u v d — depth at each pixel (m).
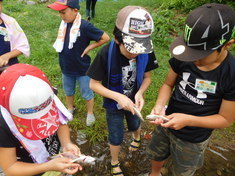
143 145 2.74
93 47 2.51
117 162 2.35
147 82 2.07
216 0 5.95
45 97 1.14
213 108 1.57
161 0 7.90
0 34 2.28
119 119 2.09
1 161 1.27
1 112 1.16
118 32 1.62
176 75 1.77
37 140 1.32
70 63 2.57
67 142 1.56
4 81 1.09
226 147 2.70
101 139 2.79
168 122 1.54
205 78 1.49
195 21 1.27
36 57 4.23
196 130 1.67
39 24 5.65
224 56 1.42
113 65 1.79
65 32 2.50
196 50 1.33
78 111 3.20
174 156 1.89
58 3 2.33
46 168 1.30
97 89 1.89
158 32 5.18
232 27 1.26
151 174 2.34
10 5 6.61
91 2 5.98
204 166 2.47
